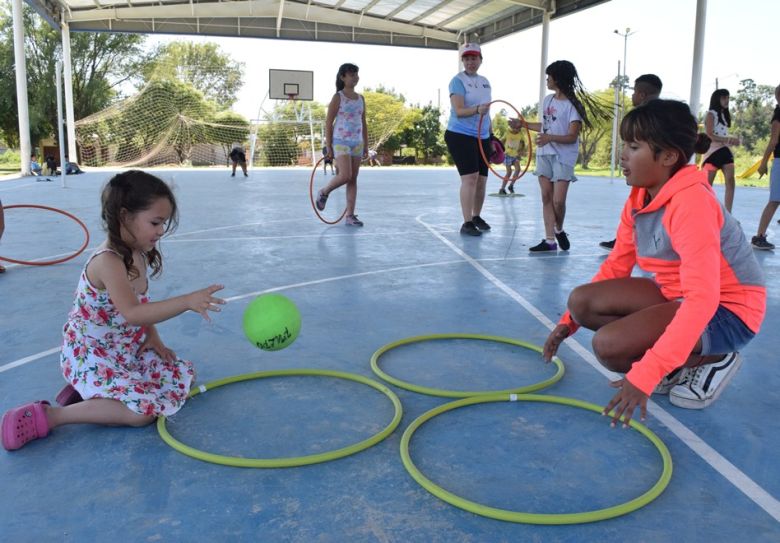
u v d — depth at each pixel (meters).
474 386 2.63
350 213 7.47
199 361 2.86
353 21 24.70
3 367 2.75
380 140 37.22
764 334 3.29
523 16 21.23
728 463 1.98
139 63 38.09
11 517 1.68
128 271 2.17
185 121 33.53
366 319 3.54
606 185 16.05
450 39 25.83
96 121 30.81
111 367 2.22
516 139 11.95
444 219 8.27
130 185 2.07
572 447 2.09
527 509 1.73
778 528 1.65
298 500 1.76
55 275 4.59
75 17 22.81
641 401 1.91
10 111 35.22
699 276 1.92
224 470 1.92
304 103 35.34
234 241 6.21
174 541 1.58
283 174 21.69
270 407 2.38
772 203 5.75
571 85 5.37
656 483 1.86
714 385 2.35
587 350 3.06
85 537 1.60
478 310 3.75
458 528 1.64
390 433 2.15
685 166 2.10
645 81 5.11
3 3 34.50
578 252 5.69
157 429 2.19
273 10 24.11
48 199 10.80
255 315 2.39
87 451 2.03
